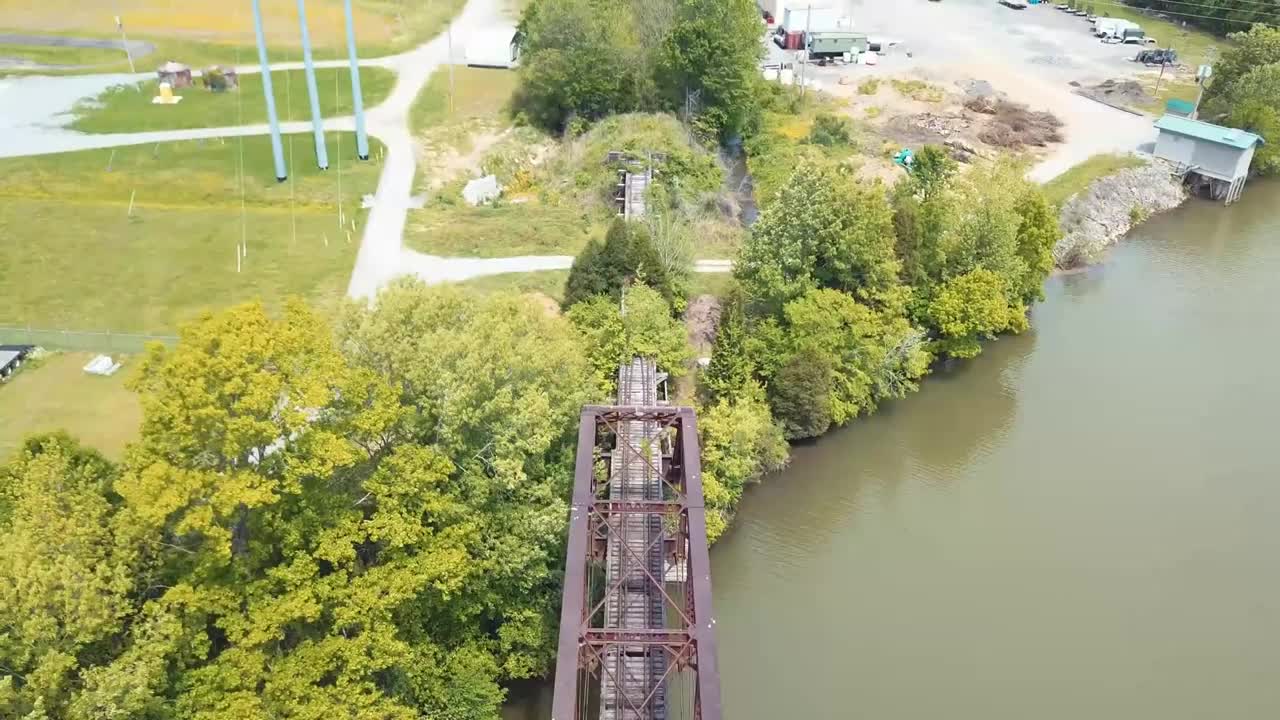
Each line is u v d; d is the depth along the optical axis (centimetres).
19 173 11969
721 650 7212
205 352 5153
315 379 5362
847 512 8606
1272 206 14438
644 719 5616
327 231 11175
